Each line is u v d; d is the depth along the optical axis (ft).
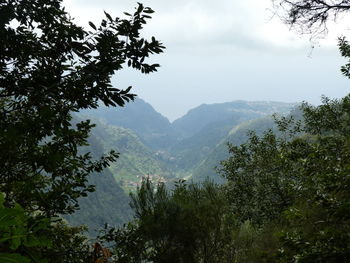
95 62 10.05
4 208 1.95
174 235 21.15
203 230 21.81
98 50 10.07
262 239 22.53
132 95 10.28
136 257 16.97
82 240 14.65
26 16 11.82
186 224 21.35
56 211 10.41
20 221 2.03
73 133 10.75
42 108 9.14
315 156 16.17
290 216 16.16
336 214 13.66
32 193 9.68
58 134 9.64
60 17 11.99
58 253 7.65
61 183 10.21
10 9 11.30
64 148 10.61
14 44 10.91
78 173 12.65
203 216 21.97
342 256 12.33
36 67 10.69
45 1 11.90
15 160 8.43
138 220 21.12
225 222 23.03
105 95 10.09
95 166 14.08
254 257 20.20
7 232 1.97
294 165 27.14
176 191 23.97
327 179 14.07
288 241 14.80
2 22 11.27
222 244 22.54
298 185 16.44
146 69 10.75
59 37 10.50
